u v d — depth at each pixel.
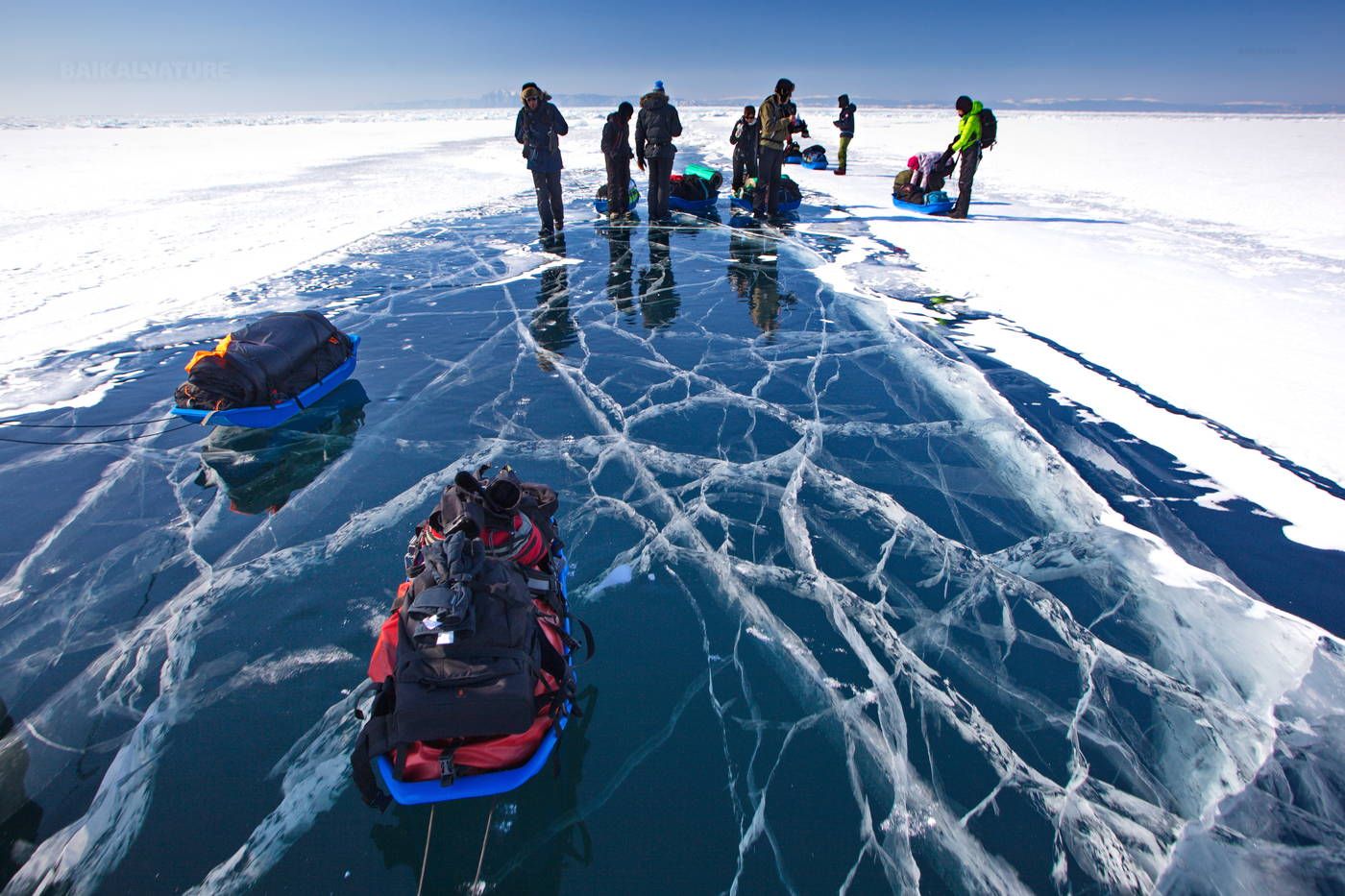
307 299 7.55
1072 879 1.98
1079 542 3.47
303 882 1.93
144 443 4.51
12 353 5.96
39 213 12.54
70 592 3.16
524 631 1.96
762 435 4.57
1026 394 5.07
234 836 2.06
